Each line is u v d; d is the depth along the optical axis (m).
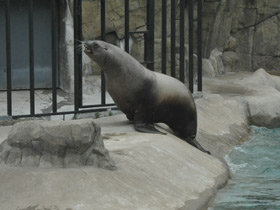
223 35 23.95
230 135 14.33
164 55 14.71
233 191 9.91
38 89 17.27
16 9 16.91
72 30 17.11
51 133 7.98
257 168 11.84
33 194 7.41
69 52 17.05
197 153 11.23
